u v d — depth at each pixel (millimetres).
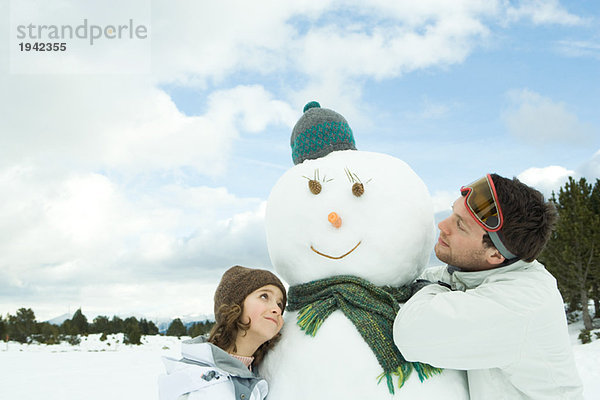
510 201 1973
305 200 2400
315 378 2053
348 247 2289
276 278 2240
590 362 11234
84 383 9859
